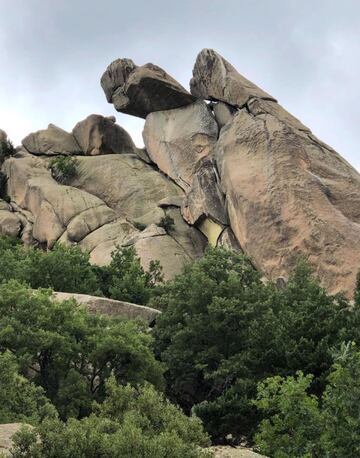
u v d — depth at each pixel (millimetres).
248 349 30969
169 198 72125
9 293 30234
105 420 16359
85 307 33594
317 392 27031
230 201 64250
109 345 28953
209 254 41656
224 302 33469
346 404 18172
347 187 63250
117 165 78875
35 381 28797
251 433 26547
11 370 23266
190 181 73000
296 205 59344
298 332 29281
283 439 20578
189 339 33875
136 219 72125
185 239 67625
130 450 14773
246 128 67500
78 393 27484
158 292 44188
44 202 73500
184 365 33344
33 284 47625
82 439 14453
